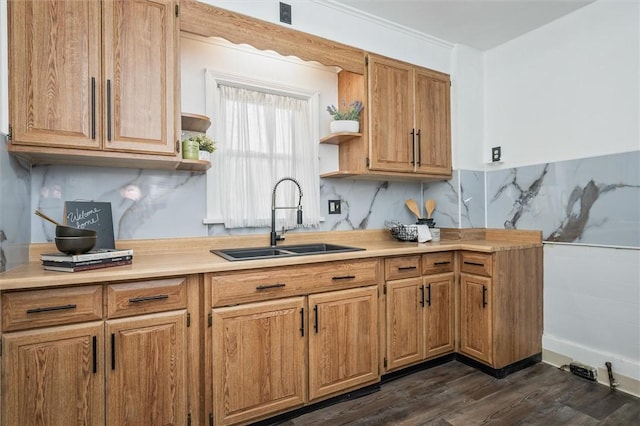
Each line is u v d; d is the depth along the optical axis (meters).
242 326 1.60
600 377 2.12
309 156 2.49
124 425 1.37
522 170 2.62
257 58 2.30
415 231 2.60
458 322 2.43
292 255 1.81
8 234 1.39
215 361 1.54
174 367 1.47
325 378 1.83
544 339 2.44
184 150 1.80
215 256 1.82
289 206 2.40
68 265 1.34
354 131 2.34
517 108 2.66
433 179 2.83
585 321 2.23
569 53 2.34
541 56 2.51
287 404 1.72
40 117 1.41
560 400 1.92
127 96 1.58
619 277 2.07
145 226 1.95
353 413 1.80
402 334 2.16
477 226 2.83
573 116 2.31
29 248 1.64
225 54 2.20
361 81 2.38
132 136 1.59
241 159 2.23
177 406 1.48
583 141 2.26
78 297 1.31
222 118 2.17
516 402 1.90
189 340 1.51
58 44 1.45
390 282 2.12
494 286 2.19
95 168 1.83
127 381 1.38
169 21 1.69
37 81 1.41
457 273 2.44
